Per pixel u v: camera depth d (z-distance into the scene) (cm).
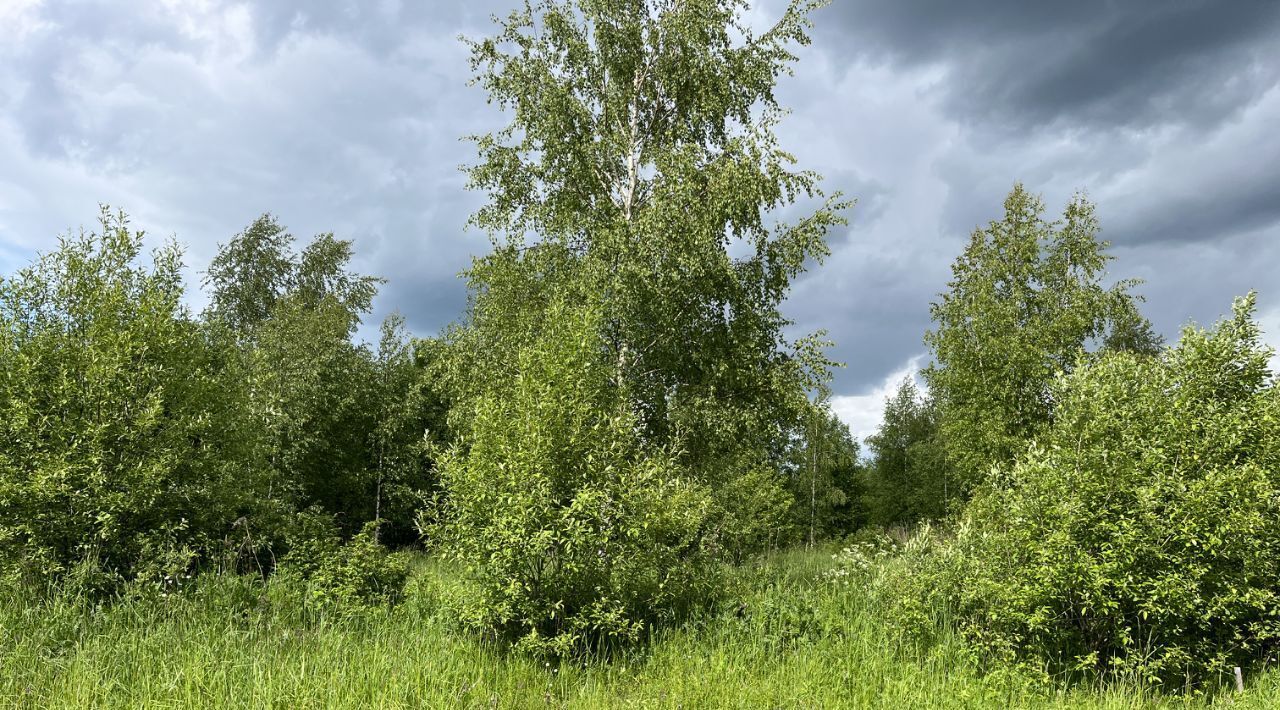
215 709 548
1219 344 767
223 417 1051
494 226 1302
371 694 596
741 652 764
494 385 1222
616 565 797
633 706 624
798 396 1281
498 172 1295
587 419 831
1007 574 788
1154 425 748
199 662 620
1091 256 1844
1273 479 723
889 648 786
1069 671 737
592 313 919
